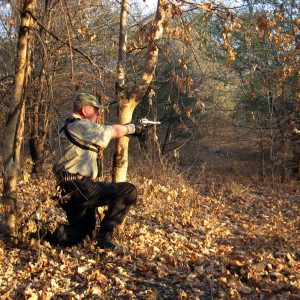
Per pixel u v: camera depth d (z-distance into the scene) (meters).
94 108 5.21
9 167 5.27
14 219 5.33
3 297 4.08
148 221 7.19
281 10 6.93
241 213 9.40
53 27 9.94
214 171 15.91
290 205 10.88
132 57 6.68
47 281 4.48
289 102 14.26
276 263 5.58
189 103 15.68
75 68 10.11
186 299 4.45
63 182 5.01
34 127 10.37
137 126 5.37
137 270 5.02
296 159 15.54
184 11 5.70
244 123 17.61
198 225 7.40
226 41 5.91
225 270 5.17
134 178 9.48
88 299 4.26
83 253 5.20
